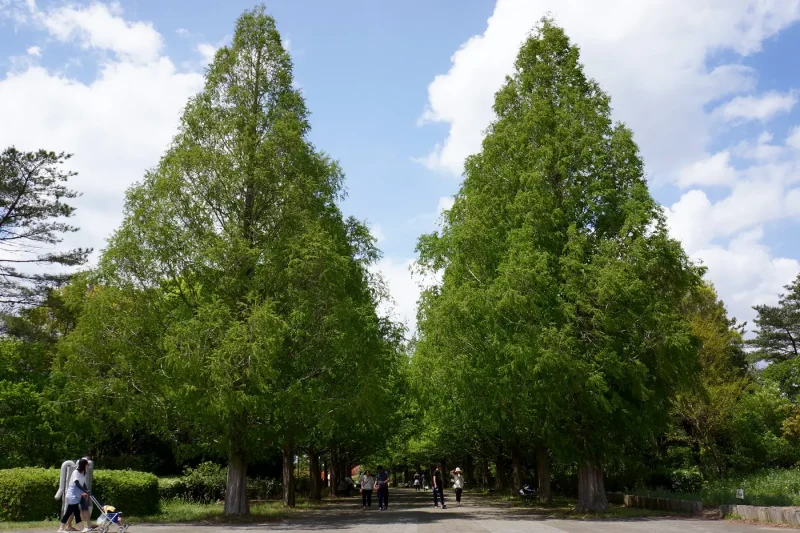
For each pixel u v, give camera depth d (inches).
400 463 3132.4
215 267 846.5
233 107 943.7
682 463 1398.9
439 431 1670.8
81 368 806.5
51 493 732.0
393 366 1163.3
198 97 943.7
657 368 854.5
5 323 1350.9
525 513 954.1
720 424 1302.9
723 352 1432.1
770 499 856.3
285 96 960.9
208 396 745.0
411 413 1631.4
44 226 1387.8
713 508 859.4
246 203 906.1
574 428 878.4
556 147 952.9
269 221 898.7
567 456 876.0
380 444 1619.1
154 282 843.4
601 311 836.0
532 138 991.0
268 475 1781.5
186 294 866.1
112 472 846.5
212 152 895.7
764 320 2586.1
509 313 860.6
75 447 1109.7
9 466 1012.5
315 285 847.7
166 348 767.7
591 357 840.9
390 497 1862.7
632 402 885.8
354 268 991.6
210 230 875.4
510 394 888.9
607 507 900.0
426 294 1047.0
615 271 822.5
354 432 1402.6
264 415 850.1
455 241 970.7
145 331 826.8
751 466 1314.0
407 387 1374.3
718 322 1718.8
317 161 958.4
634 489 1182.3
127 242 829.2
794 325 2522.1
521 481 1503.4
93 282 839.7
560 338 805.9
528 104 1035.9
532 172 928.9
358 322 887.1
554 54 1067.9
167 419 853.2
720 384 1339.8
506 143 1007.6
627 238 871.7
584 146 945.5
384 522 797.2
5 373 1122.0
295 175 914.1
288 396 809.5
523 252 864.9
